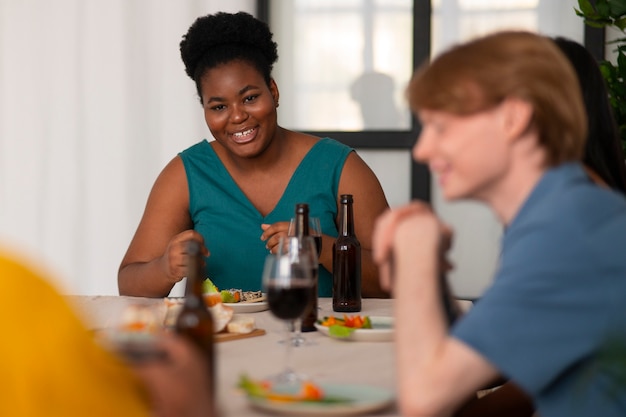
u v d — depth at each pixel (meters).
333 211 3.04
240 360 1.77
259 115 2.95
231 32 2.97
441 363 1.28
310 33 4.96
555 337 1.25
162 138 5.07
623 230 1.28
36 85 5.15
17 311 0.77
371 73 4.92
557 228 1.28
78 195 5.14
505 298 1.27
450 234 1.49
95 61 5.11
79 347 0.79
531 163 1.35
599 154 1.83
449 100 1.33
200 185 3.07
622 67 3.80
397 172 4.91
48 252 5.17
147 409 0.85
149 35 5.05
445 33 4.84
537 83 1.33
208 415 0.98
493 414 1.93
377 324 2.15
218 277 3.02
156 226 3.06
